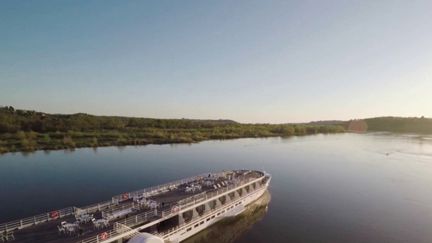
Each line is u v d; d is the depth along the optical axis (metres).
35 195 74.44
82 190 79.12
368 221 58.09
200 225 50.00
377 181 90.81
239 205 59.69
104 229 39.84
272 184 86.38
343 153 151.88
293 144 194.12
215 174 76.12
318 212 62.75
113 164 113.44
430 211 63.91
